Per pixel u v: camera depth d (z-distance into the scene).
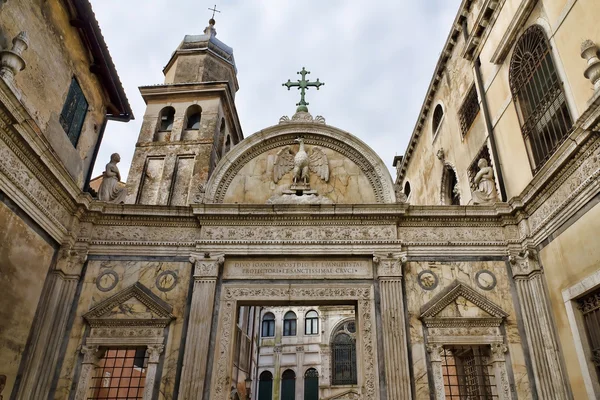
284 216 12.29
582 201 9.73
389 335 10.98
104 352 11.39
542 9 11.55
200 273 11.63
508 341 11.12
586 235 9.66
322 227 12.30
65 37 11.84
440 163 19.12
